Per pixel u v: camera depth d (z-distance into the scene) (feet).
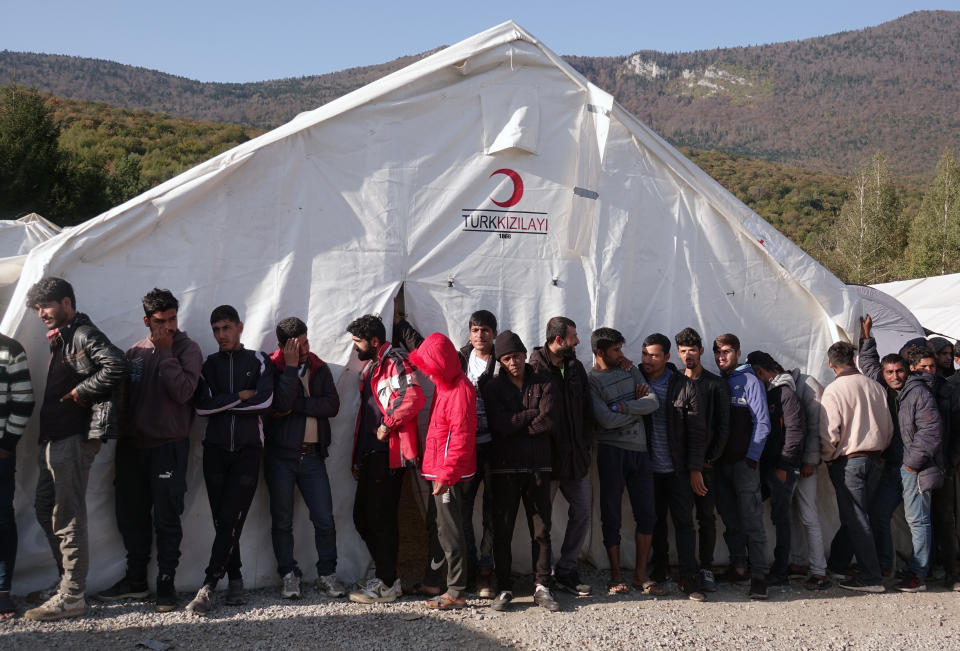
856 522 19.52
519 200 20.79
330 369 18.71
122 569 17.07
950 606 18.40
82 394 15.02
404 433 17.30
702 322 21.80
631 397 18.69
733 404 19.45
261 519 18.12
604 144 21.06
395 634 15.20
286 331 17.21
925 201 138.82
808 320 22.48
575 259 21.07
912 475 19.61
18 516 16.52
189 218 18.40
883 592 19.47
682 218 21.84
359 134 19.70
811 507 20.12
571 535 18.37
